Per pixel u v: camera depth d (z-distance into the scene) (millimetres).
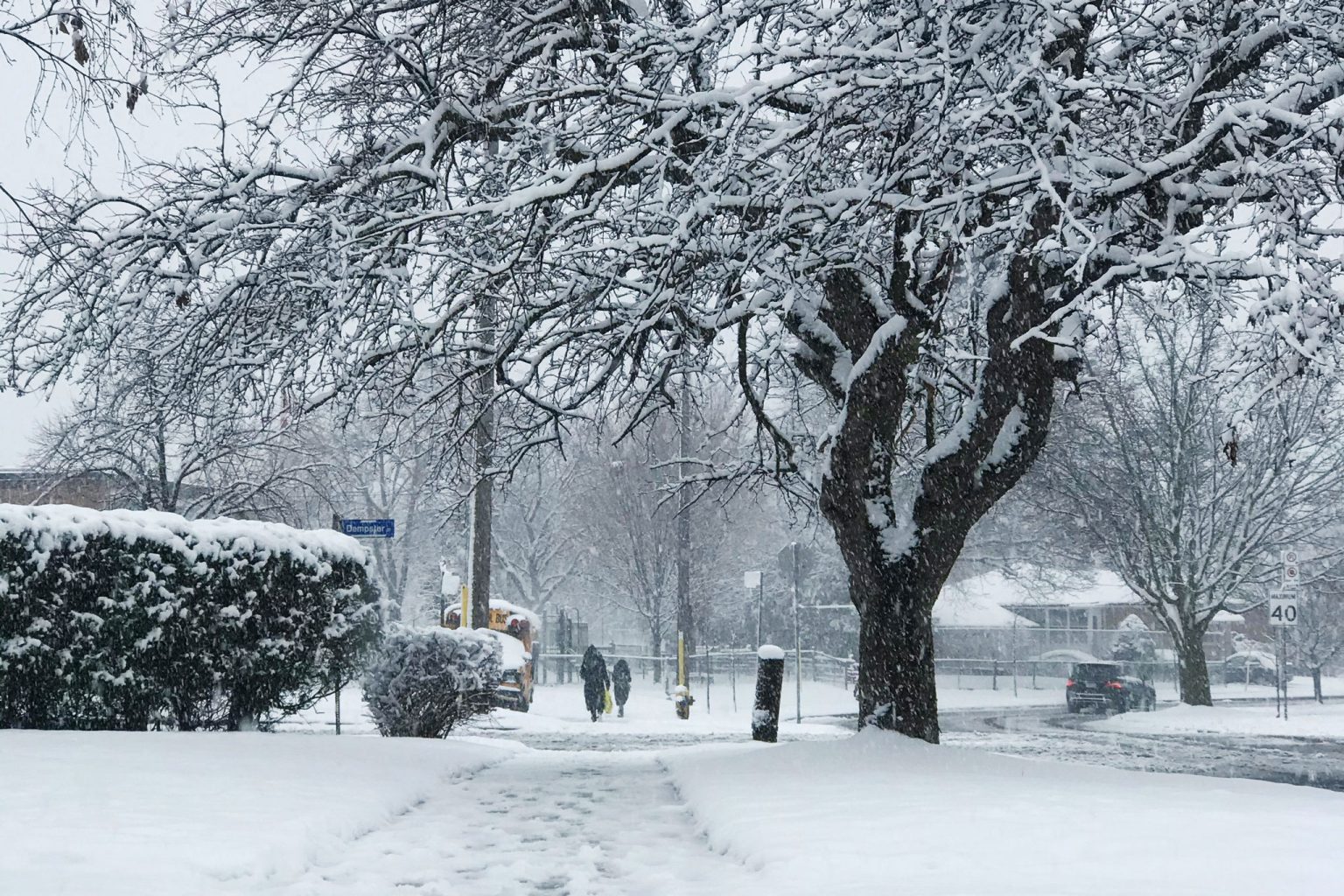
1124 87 10453
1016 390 13117
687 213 10836
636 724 28031
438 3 12633
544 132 12336
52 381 12367
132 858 6391
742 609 61000
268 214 12492
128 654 13195
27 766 9141
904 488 36562
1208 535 36500
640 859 7508
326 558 15094
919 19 10789
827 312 13914
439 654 16625
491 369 13367
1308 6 11297
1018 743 23828
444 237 12609
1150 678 49938
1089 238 9383
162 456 24656
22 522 12602
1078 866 6180
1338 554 39750
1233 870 5867
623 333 12297
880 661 13539
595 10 12633
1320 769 19484
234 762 10320
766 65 10453
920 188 11211
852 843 7031
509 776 12539
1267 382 9742
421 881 6820
